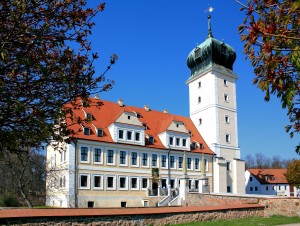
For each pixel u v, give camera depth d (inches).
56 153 1822.1
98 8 315.3
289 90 197.8
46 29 280.2
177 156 2105.1
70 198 1642.5
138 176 1910.7
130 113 1941.4
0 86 267.9
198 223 815.1
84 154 1734.7
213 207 912.3
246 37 200.1
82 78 312.5
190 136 2209.6
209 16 2564.0
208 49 2458.2
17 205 1429.6
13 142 309.9
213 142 2327.8
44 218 628.1
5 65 290.0
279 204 1026.7
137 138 1952.5
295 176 2706.7
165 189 1980.8
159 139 2102.6
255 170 3777.1
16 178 1362.0
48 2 293.4
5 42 274.1
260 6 200.7
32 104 303.1
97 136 1804.9
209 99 2404.0
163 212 800.3
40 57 298.4
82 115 1865.2
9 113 293.7
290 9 186.2
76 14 304.8
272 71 200.2
